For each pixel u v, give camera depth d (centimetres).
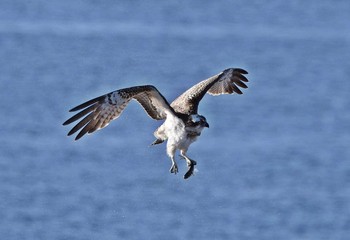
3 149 3812
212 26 9969
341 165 3709
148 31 9294
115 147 3844
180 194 3144
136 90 1320
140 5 11262
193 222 2900
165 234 2795
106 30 9244
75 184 3284
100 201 3081
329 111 5141
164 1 11662
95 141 3944
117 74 6631
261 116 4869
